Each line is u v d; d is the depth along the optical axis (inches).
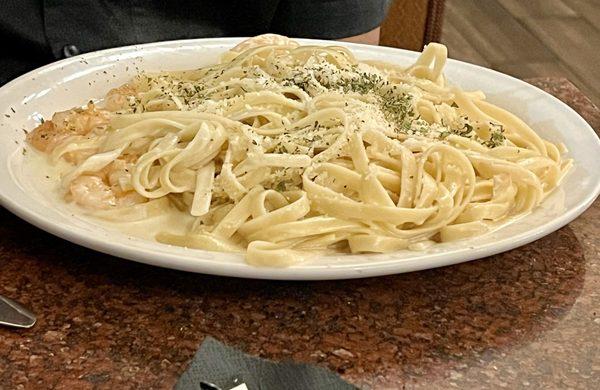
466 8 54.8
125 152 16.0
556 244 15.2
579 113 20.6
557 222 14.4
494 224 14.7
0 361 11.5
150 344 12.0
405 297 13.4
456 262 13.4
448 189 15.1
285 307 13.0
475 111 18.4
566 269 14.5
